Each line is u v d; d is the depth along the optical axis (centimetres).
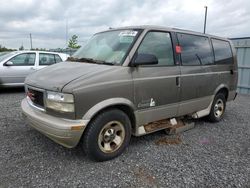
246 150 406
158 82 387
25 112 361
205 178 310
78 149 379
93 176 306
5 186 278
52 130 310
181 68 427
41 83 335
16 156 350
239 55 1073
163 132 474
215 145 423
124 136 363
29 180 292
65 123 305
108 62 363
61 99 305
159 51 397
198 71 465
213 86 517
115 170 323
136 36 376
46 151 369
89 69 341
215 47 525
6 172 307
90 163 339
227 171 330
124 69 346
